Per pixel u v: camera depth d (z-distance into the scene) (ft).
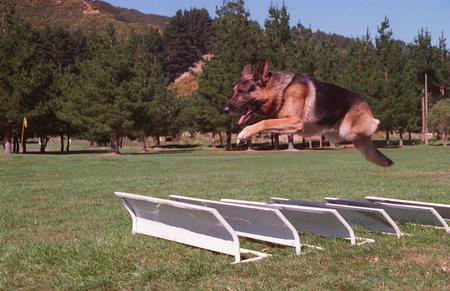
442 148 199.72
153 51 501.15
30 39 171.63
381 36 247.70
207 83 189.47
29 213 38.88
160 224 27.20
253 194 49.39
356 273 19.79
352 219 29.07
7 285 19.70
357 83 201.98
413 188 52.95
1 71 160.56
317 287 18.10
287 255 22.99
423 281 18.60
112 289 18.92
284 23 231.30
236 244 22.24
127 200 28.37
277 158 132.87
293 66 198.70
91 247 24.68
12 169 92.02
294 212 26.55
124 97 165.68
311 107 21.76
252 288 18.11
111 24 177.78
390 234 27.17
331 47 262.06
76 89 174.40
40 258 22.98
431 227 28.63
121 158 130.62
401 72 240.94
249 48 184.65
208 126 197.67
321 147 230.48
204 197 47.55
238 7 206.08
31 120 168.45
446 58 281.74
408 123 224.12
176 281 19.34
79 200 47.14
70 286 19.17
